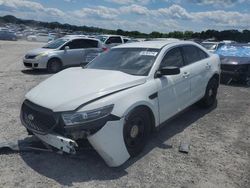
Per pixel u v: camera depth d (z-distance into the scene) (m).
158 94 4.77
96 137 3.79
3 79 11.26
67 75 4.91
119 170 4.09
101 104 3.89
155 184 3.77
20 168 4.09
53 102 4.00
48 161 4.31
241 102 8.07
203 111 7.04
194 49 6.42
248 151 4.83
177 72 4.84
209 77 6.67
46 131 3.95
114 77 4.56
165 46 5.50
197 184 3.80
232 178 3.97
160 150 4.76
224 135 5.51
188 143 5.05
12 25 102.19
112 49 5.94
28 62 13.80
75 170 4.07
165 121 5.10
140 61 5.13
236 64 10.51
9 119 6.11
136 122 4.30
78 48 14.85
